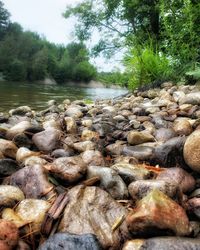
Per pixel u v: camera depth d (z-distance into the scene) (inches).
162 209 15.8
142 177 21.6
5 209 17.8
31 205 17.9
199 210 17.4
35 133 31.7
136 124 38.6
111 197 18.7
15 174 21.5
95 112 55.2
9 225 15.1
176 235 15.4
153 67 83.0
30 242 16.2
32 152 27.0
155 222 15.3
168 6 85.0
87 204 17.8
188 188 20.9
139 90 81.0
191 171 23.0
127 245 15.1
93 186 19.1
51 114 56.9
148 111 47.8
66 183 20.9
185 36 78.3
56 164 21.2
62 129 37.4
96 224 16.8
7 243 14.7
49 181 20.8
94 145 29.2
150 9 127.8
